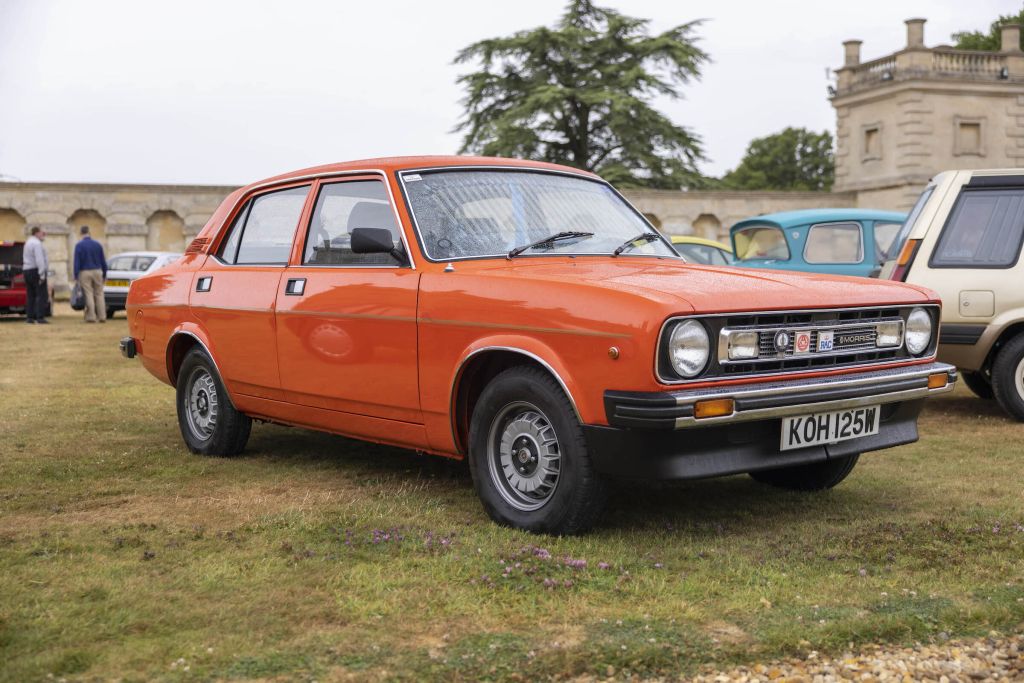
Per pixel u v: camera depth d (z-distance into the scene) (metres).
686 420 3.73
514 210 5.01
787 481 5.25
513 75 43.56
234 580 3.69
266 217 5.81
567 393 4.01
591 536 4.24
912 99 40.78
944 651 3.05
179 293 6.21
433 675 2.87
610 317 3.87
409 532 4.30
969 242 7.48
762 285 4.19
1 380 10.14
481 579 3.67
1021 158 41.97
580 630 3.19
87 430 7.09
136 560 3.95
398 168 5.03
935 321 4.72
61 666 2.91
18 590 3.57
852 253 11.33
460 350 4.42
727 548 4.11
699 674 2.89
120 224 38.25
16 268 20.61
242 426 6.02
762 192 42.75
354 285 4.95
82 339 15.66
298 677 2.86
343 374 5.02
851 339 4.34
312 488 5.27
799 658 3.00
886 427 4.57
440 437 4.63
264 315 5.48
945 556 3.98
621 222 5.30
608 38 41.91
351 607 3.40
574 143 44.19
